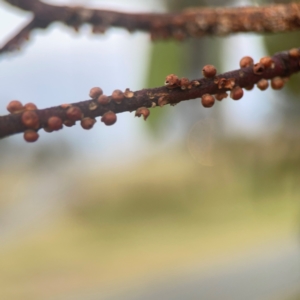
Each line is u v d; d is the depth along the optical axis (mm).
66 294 536
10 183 980
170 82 213
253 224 695
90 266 633
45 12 299
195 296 477
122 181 973
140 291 508
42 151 1040
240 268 542
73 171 1053
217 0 440
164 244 694
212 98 214
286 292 450
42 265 646
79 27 305
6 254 721
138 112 211
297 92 371
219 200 723
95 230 801
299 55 228
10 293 561
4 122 199
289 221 600
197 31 291
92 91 210
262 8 275
